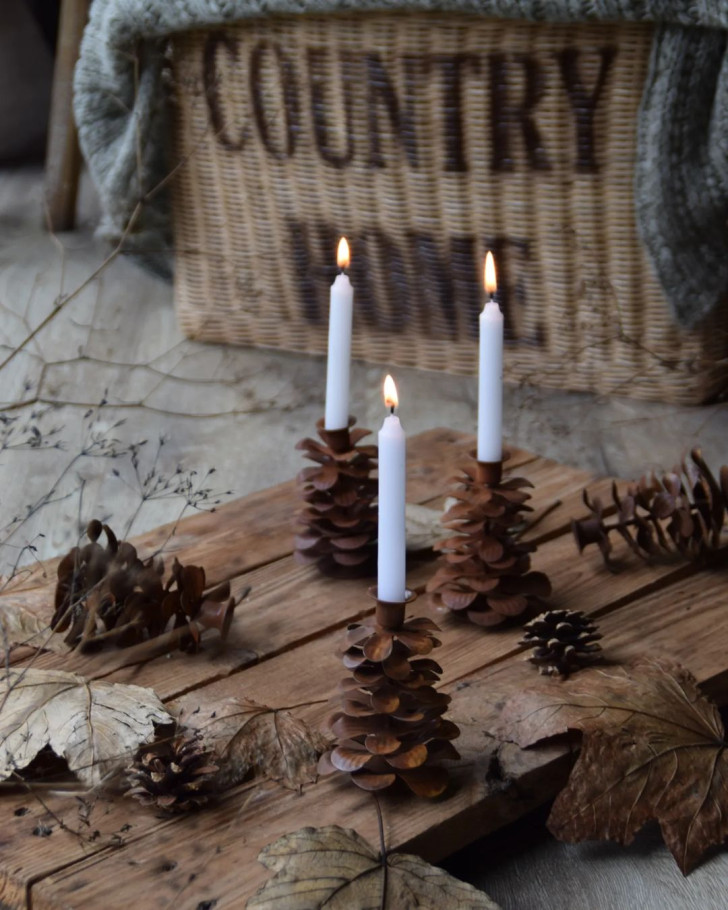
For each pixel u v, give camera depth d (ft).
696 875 4.64
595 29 6.40
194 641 4.95
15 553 5.95
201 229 7.50
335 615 5.12
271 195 7.18
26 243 9.80
